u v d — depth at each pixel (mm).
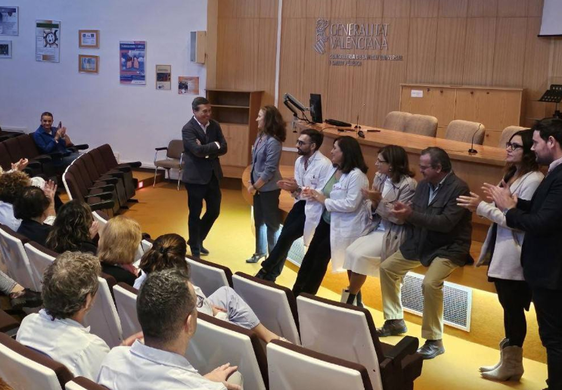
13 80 10883
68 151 8891
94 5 10297
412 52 9266
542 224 3330
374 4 9383
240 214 8328
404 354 3150
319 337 3166
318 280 5090
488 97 8656
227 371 2320
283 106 10047
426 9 9117
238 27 10055
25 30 10695
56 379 2131
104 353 2484
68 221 3777
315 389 2477
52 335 2441
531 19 8602
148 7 10031
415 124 7445
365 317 2965
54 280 2445
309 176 5309
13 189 4703
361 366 2373
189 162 6145
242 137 9859
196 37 9727
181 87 10078
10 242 3848
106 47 10352
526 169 3914
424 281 4320
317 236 5109
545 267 3416
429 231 4387
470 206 3916
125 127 10484
